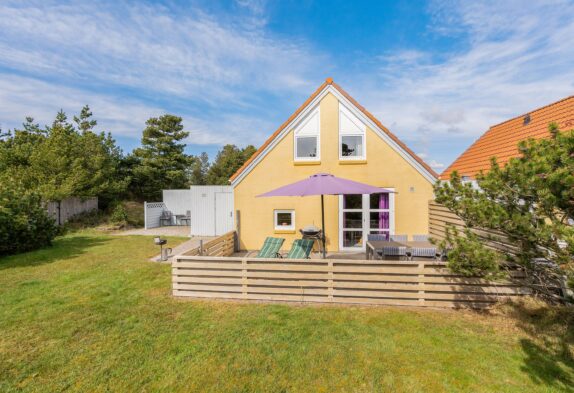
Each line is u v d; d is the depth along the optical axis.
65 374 3.60
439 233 9.52
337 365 3.76
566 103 8.60
